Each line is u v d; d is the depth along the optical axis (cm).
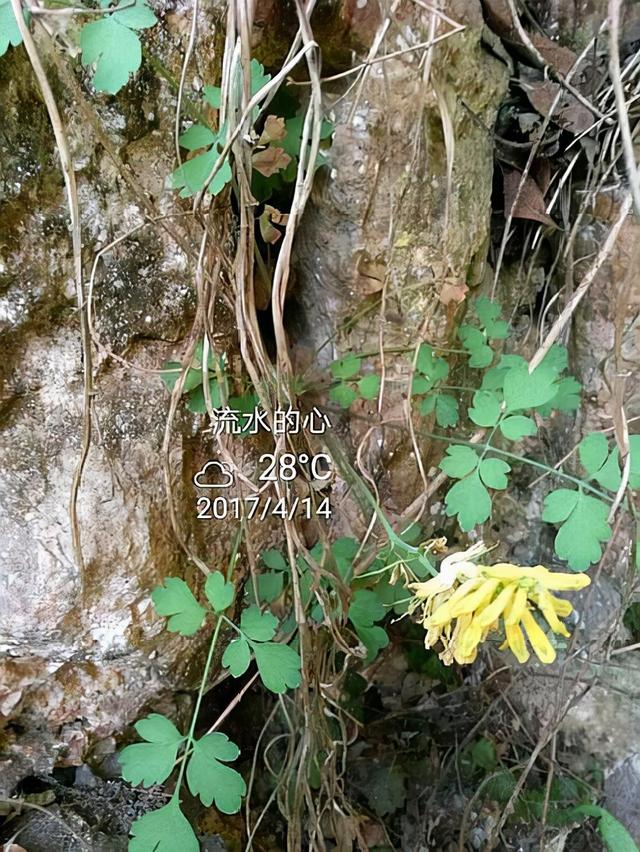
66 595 25
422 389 31
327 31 27
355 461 33
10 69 22
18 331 24
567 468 38
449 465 26
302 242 32
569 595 38
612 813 35
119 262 25
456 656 19
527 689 38
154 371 24
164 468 25
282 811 30
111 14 19
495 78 31
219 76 26
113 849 28
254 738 36
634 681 36
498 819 34
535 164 34
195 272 25
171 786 31
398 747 38
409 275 31
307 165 25
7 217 23
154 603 24
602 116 31
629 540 36
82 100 21
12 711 28
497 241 37
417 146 27
